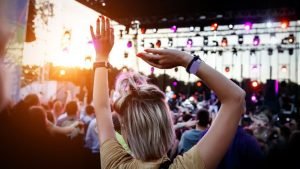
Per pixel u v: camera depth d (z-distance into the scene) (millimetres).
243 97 829
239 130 2416
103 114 987
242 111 830
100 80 1014
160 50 837
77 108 4395
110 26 1032
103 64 1021
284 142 3721
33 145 1891
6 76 431
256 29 11141
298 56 13242
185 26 11555
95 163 2602
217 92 829
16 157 1754
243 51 13633
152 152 869
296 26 10680
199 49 13273
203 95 14484
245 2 9438
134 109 904
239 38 10992
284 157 3650
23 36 4953
